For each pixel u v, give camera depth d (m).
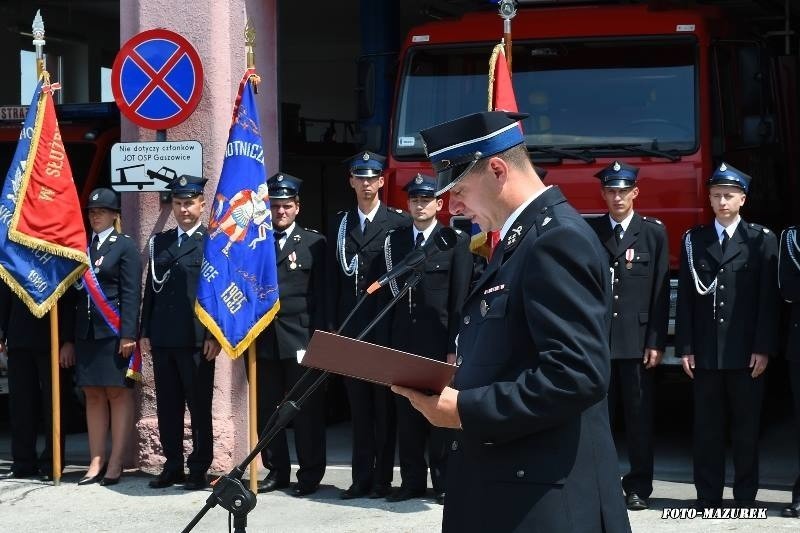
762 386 7.51
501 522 3.35
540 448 3.34
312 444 8.11
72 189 8.41
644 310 7.71
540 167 8.99
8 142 10.87
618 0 9.59
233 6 8.88
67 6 17.12
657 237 7.76
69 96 17.59
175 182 8.32
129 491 8.28
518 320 3.36
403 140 9.41
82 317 8.49
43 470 8.84
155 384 8.40
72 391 10.41
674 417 11.52
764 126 9.30
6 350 8.97
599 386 3.22
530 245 3.36
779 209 10.91
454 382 3.51
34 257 8.38
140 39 8.60
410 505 7.80
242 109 8.03
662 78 9.00
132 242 8.50
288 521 7.43
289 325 8.10
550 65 9.22
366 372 3.43
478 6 10.20
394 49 12.21
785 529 7.00
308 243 8.21
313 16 17.14
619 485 3.45
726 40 9.20
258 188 8.02
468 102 9.38
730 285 7.46
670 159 8.77
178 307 8.25
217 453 8.58
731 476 8.64
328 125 17.95
